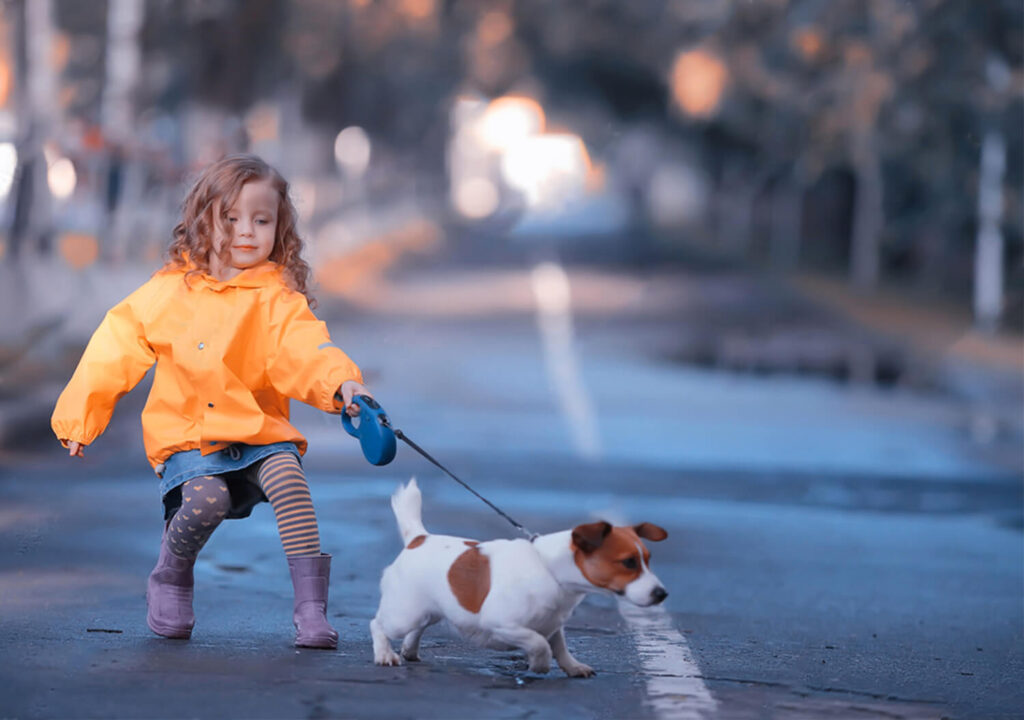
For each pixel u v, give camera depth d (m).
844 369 22.06
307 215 37.94
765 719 4.76
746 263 50.31
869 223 38.41
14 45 20.66
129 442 13.02
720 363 22.48
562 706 4.73
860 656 6.00
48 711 4.43
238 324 5.38
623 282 42.03
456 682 5.00
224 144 28.17
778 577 8.04
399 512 5.23
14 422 12.75
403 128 73.69
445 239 67.12
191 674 4.95
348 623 6.18
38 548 7.81
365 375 19.62
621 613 6.78
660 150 92.38
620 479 11.89
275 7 30.38
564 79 76.75
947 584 8.03
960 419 16.78
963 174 30.38
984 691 5.39
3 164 19.11
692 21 39.25
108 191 22.61
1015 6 25.98
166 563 5.58
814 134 35.97
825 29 31.12
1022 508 11.07
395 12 39.41
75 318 17.73
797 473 12.58
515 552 4.90
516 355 22.97
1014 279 28.02
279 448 5.45
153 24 28.52
